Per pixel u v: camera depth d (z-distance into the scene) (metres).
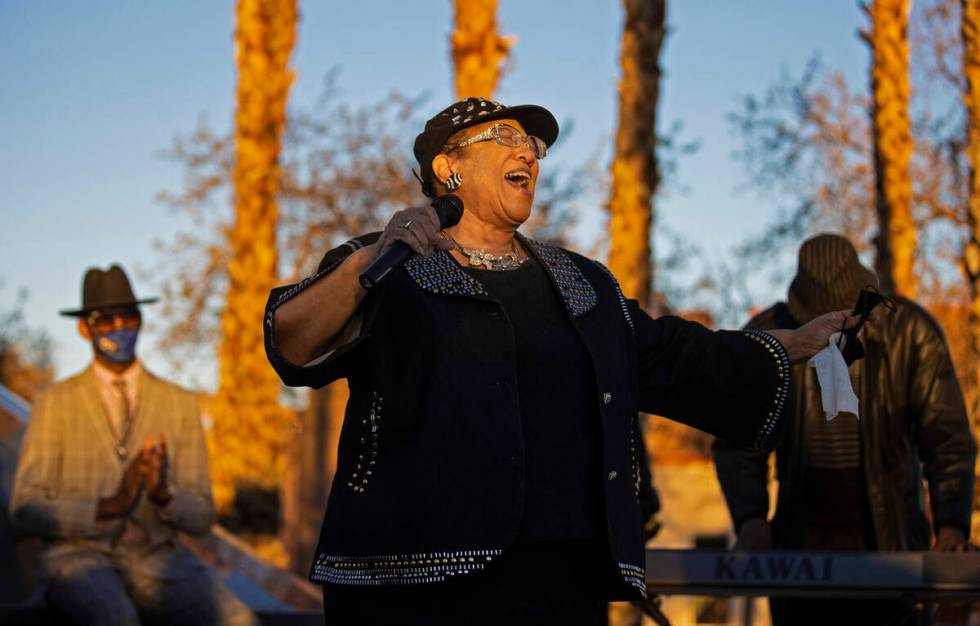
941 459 5.09
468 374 3.14
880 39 10.22
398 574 3.07
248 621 6.13
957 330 18.89
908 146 10.14
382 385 3.17
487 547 3.03
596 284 3.53
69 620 5.98
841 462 5.14
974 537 7.73
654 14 10.98
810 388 5.16
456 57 11.40
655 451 22.02
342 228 24.12
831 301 5.19
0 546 7.70
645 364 3.60
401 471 3.13
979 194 8.19
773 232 21.91
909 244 10.05
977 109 8.23
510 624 3.09
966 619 5.88
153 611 6.06
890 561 4.71
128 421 6.32
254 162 11.80
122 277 6.36
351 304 3.09
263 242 11.77
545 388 3.22
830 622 5.28
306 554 10.90
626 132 10.95
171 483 6.31
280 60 11.95
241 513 11.32
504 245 3.48
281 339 3.16
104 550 6.01
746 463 5.38
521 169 3.45
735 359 3.60
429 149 3.51
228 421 11.50
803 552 4.75
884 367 5.13
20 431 8.98
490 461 3.08
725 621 13.36
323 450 10.73
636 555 3.25
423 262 3.28
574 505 3.17
